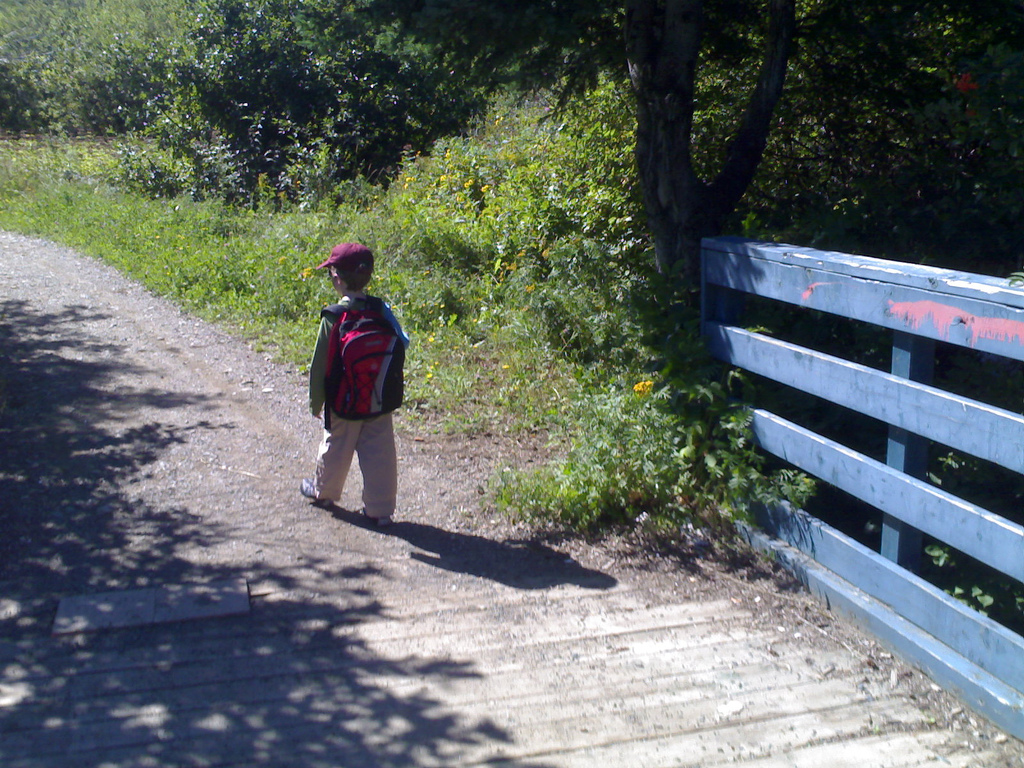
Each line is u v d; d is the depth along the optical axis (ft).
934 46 22.86
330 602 14.03
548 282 28.17
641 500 17.21
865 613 13.23
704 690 11.83
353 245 15.74
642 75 18.71
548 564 15.61
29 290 33.47
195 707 11.21
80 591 13.98
